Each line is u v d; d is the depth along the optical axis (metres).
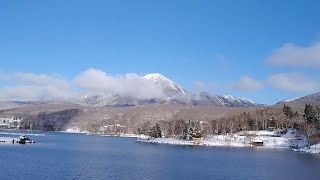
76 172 146.12
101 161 189.88
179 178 137.25
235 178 139.12
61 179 129.50
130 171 152.88
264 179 137.62
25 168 154.25
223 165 179.25
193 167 170.12
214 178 138.50
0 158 192.62
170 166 172.75
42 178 130.75
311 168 170.25
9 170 147.50
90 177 135.25
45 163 173.62
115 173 146.12
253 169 164.88
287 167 173.75
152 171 154.25
